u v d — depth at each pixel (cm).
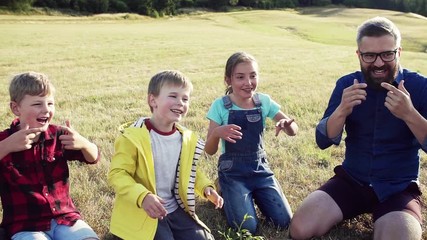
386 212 373
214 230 412
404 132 392
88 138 650
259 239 383
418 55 2066
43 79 344
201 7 7600
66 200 360
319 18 5878
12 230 338
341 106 375
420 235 355
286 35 3981
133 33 3098
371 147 398
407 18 5497
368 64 374
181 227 374
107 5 6269
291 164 553
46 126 348
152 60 1727
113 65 1577
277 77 1263
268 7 8225
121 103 902
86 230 345
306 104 870
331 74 1347
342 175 414
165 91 365
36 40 2473
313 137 664
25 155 343
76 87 1108
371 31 367
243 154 439
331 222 388
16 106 344
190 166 375
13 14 5391
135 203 340
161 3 6769
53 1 5916
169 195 380
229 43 2530
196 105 866
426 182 501
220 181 441
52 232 344
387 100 359
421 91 391
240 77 438
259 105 452
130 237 354
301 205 396
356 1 8412
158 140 373
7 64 1561
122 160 361
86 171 520
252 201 429
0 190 345
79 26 4047
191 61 1705
